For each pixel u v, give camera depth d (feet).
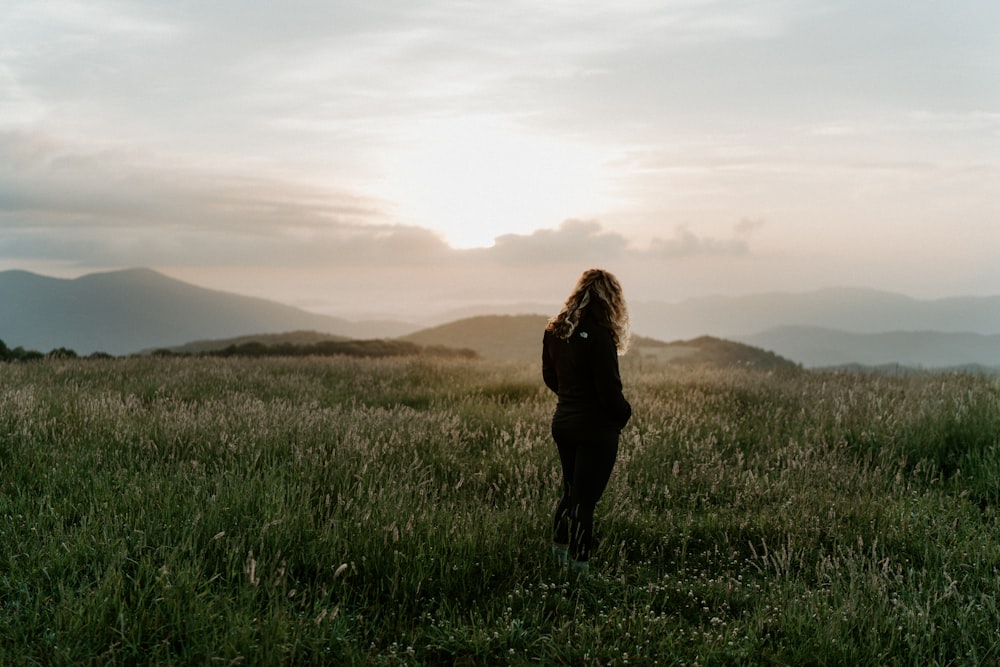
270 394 39.11
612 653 12.22
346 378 48.16
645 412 33.24
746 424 32.01
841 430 28.99
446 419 29.71
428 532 15.65
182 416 26.48
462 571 14.76
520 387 42.22
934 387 39.09
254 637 11.44
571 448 16.75
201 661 10.96
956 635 12.89
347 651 11.60
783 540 18.43
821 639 12.41
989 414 27.89
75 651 10.84
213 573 13.73
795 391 39.68
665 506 21.24
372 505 17.57
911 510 19.63
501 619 13.14
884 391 38.17
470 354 106.11
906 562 16.55
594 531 18.34
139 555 13.75
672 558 17.53
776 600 14.38
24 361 53.62
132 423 25.46
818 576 15.55
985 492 21.94
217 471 19.93
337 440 24.44
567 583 15.07
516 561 15.51
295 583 13.57
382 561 14.71
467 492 21.85
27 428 23.45
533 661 12.21
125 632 11.39
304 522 15.78
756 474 23.54
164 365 50.39
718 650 12.28
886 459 25.70
